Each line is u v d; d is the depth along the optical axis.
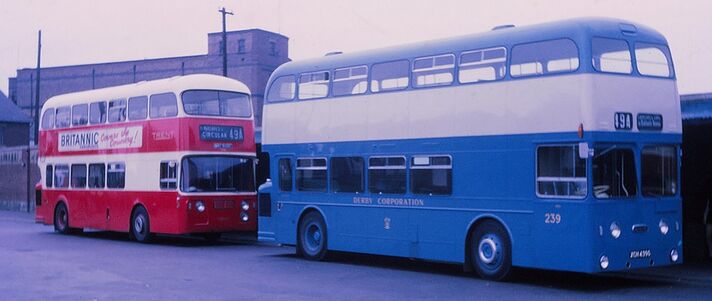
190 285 13.67
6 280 14.46
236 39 56.06
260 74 55.47
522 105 13.26
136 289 13.20
